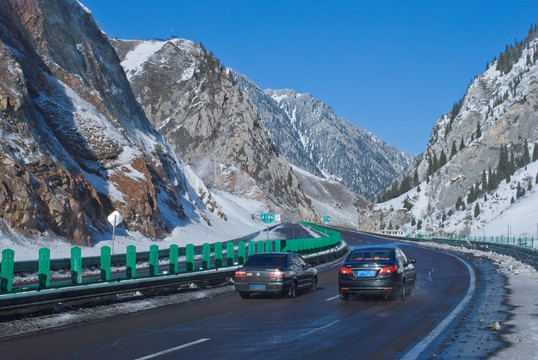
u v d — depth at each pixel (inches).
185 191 3112.7
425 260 1435.8
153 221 2005.4
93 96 2210.9
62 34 2410.2
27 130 1464.1
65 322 448.1
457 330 402.6
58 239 1302.9
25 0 2064.5
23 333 402.9
